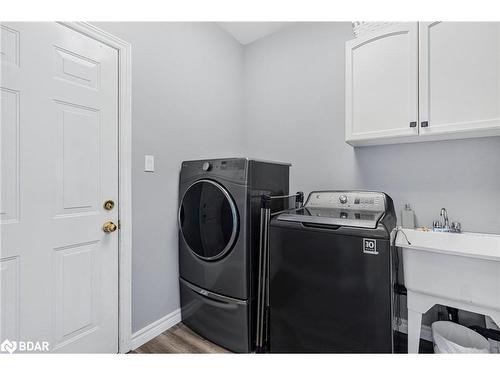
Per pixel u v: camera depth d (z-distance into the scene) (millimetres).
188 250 1908
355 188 2104
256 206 1700
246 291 1615
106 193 1552
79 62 1418
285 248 1482
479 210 1626
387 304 1220
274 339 1526
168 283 1934
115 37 1583
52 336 1312
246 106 2777
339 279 1325
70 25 1377
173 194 1976
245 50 2793
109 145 1564
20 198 1205
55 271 1326
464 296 1250
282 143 2523
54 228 1321
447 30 1445
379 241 1235
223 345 1707
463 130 1402
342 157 2172
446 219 1705
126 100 1637
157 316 1848
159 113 1867
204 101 2279
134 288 1698
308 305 1409
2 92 1152
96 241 1505
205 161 1835
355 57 1766
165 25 1916
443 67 1457
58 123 1334
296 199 2051
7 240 1167
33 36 1247
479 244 1378
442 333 1576
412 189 1851
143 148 1754
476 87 1371
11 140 1178
